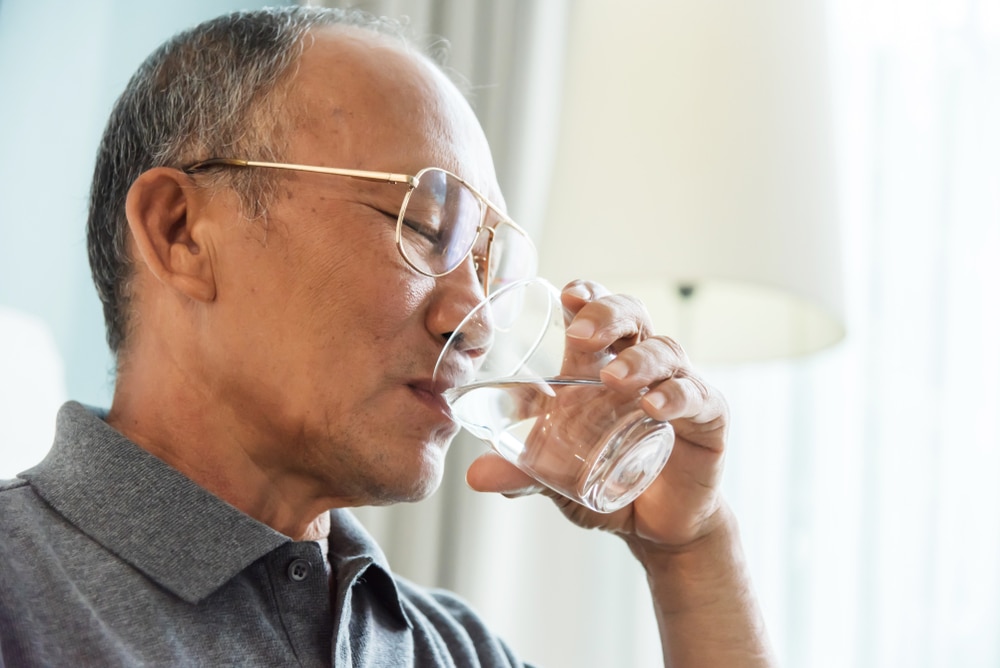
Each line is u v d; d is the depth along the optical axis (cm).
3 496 102
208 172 112
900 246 237
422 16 234
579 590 233
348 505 114
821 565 229
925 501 229
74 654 91
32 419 178
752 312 210
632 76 187
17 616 91
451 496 227
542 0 243
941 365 232
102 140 121
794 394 234
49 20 199
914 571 228
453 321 108
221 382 109
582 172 187
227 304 109
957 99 239
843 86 237
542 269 188
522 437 99
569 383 98
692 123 184
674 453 122
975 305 234
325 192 109
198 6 203
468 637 129
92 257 119
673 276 179
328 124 111
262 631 99
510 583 231
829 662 227
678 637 126
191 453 110
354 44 116
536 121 240
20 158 195
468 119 120
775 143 184
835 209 189
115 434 106
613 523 127
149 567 98
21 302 192
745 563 129
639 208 182
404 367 108
